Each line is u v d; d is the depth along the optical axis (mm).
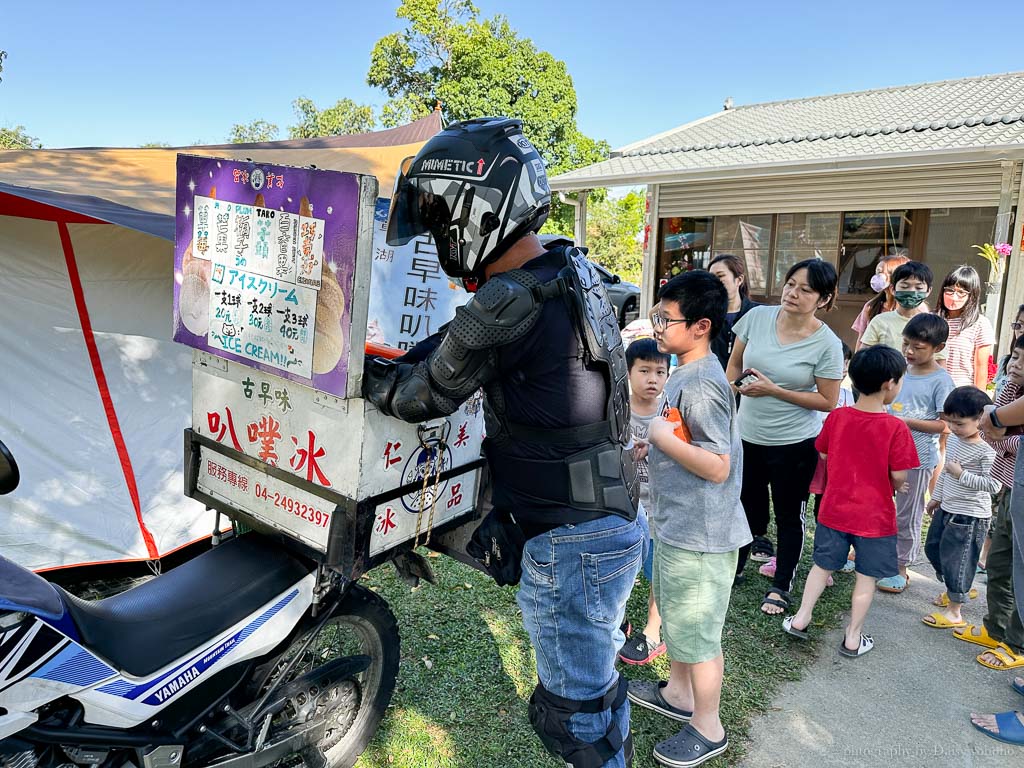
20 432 3348
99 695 1692
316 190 1577
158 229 2988
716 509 2342
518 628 3305
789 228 9836
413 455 1802
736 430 2410
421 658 3039
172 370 3686
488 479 2055
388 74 22141
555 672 1836
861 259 9336
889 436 3018
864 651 3215
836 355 3375
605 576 1770
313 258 1610
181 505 3785
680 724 2732
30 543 3426
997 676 3066
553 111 21297
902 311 4344
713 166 9469
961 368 4262
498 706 2768
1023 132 7883
